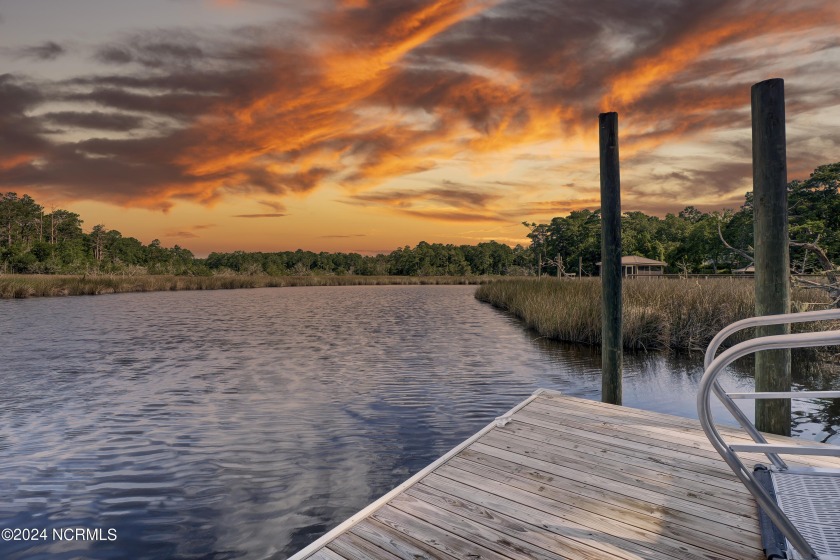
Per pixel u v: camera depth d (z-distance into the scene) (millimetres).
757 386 3973
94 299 31516
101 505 4207
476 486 3049
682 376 8914
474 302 30859
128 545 3592
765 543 2301
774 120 3836
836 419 6191
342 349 12477
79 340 14219
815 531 2121
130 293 39219
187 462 5102
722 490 2947
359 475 4758
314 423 6355
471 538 2480
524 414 4477
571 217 79875
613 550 2363
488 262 95000
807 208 35156
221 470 4902
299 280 60531
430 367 10039
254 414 6773
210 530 3789
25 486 4570
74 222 91000
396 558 2309
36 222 86562
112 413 6879
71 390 8234
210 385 8547
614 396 5078
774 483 2564
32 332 15945
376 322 19031
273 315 22250
